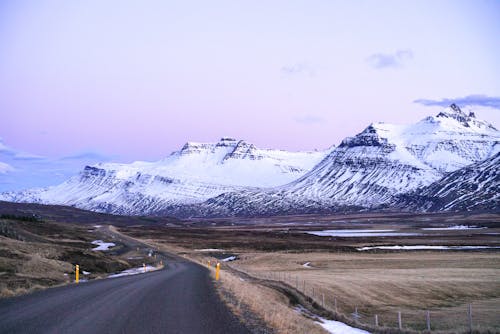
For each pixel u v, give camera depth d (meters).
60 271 40.22
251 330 17.19
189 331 16.28
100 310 19.92
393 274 64.50
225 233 182.62
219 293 28.48
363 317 38.25
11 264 35.94
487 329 26.05
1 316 17.73
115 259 61.62
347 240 145.75
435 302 46.44
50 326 16.05
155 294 26.70
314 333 19.88
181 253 101.12
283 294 40.50
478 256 95.12
